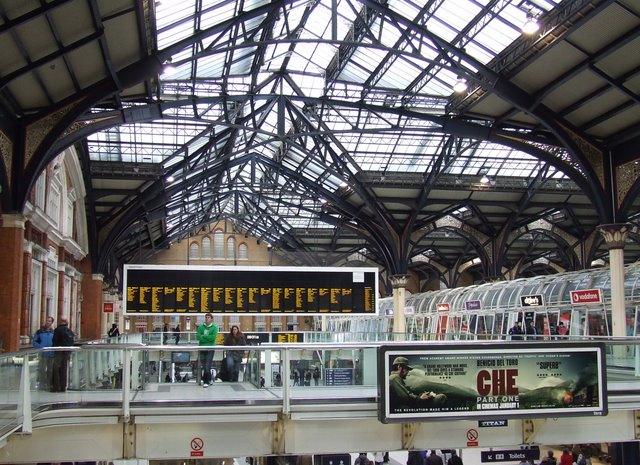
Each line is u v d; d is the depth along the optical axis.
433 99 30.55
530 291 34.66
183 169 38.53
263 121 38.59
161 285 29.84
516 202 43.41
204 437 12.86
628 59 21.75
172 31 22.88
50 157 22.23
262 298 30.62
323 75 31.16
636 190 26.66
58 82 19.70
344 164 37.84
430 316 48.19
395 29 26.20
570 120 26.84
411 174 39.50
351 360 13.31
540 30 21.84
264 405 12.84
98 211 40.56
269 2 24.30
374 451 13.45
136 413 12.43
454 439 13.79
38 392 12.07
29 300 24.86
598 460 32.56
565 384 13.65
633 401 14.41
